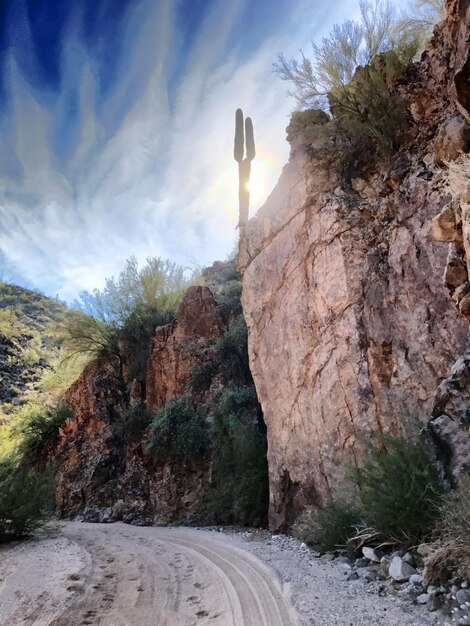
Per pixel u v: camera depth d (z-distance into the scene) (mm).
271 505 10609
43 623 4656
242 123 18469
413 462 5715
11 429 20516
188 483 14516
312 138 10703
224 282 23859
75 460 17672
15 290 53750
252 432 13750
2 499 10578
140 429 16875
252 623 4332
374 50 9562
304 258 10195
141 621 4684
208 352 17109
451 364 6727
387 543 5766
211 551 8273
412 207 8055
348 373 8469
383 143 9141
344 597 4699
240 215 18078
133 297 20656
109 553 8398
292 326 10336
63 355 25812
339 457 8375
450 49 7906
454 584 4246
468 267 3955
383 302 8078
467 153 4367
